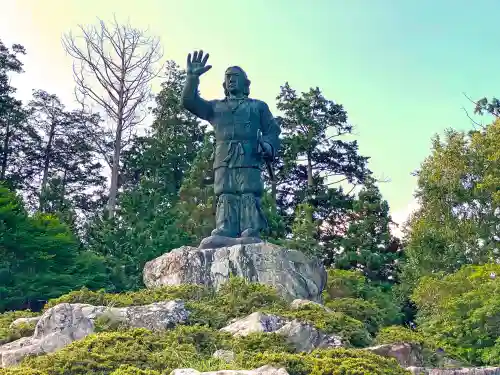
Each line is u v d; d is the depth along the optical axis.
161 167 45.88
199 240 32.62
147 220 33.00
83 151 51.97
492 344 17.59
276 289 15.35
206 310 13.49
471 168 36.00
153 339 11.32
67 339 11.77
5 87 46.78
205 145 38.12
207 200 34.59
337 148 48.34
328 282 27.23
